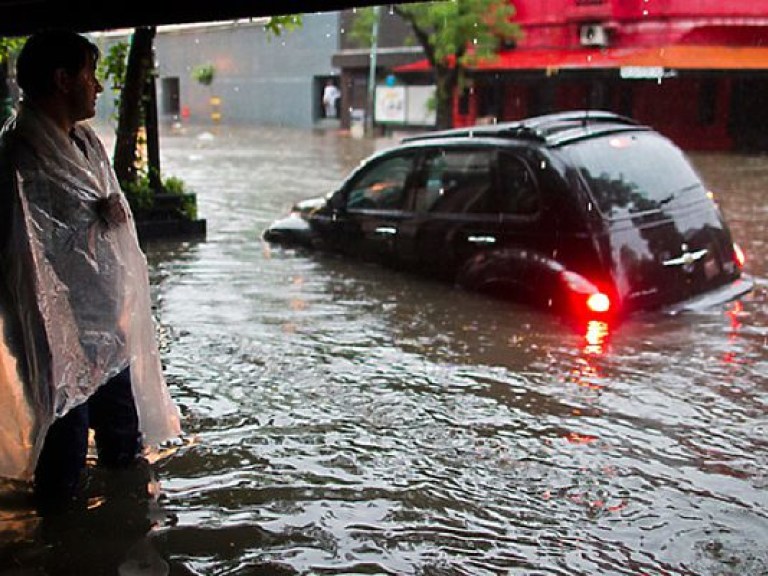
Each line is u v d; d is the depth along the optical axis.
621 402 5.02
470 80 31.56
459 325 6.52
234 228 11.20
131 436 3.94
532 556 3.36
